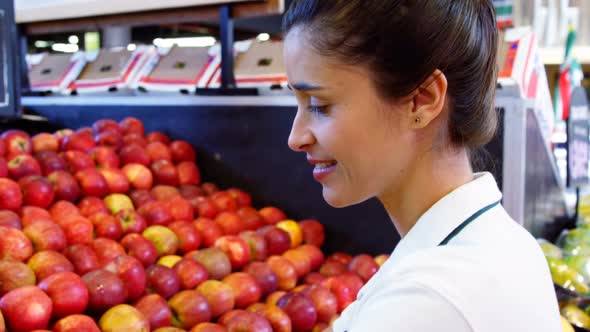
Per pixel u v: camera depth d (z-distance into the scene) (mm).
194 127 2334
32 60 2967
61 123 2656
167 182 2162
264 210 2119
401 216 710
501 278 589
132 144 2160
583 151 2203
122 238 1665
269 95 2225
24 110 2721
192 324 1403
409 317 563
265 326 1421
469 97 658
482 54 659
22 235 1378
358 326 603
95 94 2654
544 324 607
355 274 1797
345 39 613
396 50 610
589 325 1734
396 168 667
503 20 2709
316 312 1580
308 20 637
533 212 1924
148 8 2299
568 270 1913
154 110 2418
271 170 2199
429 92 635
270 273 1688
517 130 1691
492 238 624
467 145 685
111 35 3693
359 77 626
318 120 664
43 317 1161
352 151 649
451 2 634
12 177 1751
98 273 1313
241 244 1712
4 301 1157
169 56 2582
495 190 681
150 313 1348
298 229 2018
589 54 2893
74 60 2818
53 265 1329
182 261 1550
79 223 1555
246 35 4062
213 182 2314
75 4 2492
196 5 2252
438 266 589
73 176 1869
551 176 2281
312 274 1870
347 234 2076
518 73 1880
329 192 694
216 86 2398
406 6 610
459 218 646
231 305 1516
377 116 637
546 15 2914
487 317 569
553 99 3242
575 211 2639
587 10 2922
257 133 2209
